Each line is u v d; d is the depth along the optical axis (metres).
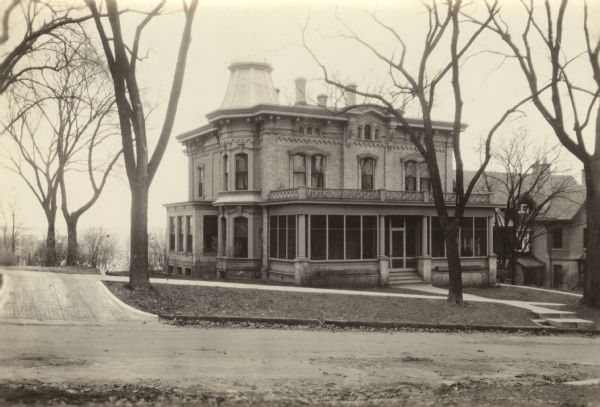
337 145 35.03
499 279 42.00
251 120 34.09
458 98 22.81
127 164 19.22
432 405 7.98
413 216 34.56
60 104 30.92
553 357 14.74
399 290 29.52
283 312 19.50
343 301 22.34
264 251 33.16
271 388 9.16
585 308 24.80
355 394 8.93
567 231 46.41
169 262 39.78
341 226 31.05
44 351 11.20
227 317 17.67
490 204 35.00
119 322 15.83
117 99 18.72
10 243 16.92
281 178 33.44
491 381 10.66
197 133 38.56
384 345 15.20
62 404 7.10
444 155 38.31
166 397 7.90
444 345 15.96
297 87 36.66
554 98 23.66
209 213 36.16
